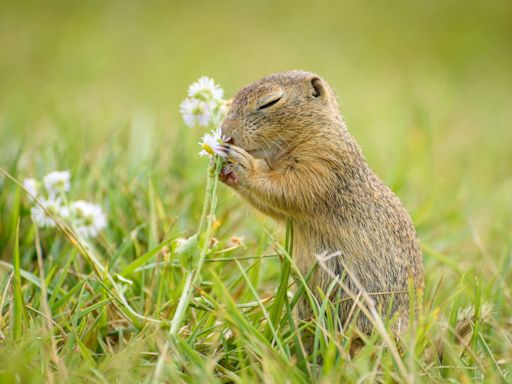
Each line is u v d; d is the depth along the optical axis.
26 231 10.85
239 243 9.35
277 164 9.81
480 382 7.55
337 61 30.38
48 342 7.71
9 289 8.84
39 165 12.14
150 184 10.99
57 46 29.20
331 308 9.11
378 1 38.72
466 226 13.75
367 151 17.88
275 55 30.38
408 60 32.41
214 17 35.75
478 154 20.00
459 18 36.91
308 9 37.34
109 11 34.78
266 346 7.36
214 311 8.12
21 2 33.91
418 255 10.14
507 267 11.01
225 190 12.49
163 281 9.17
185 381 7.23
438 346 8.06
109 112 20.89
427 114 17.98
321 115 9.85
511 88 29.69
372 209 9.76
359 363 7.28
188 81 26.33
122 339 8.48
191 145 15.14
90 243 10.27
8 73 26.09
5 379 6.69
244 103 9.70
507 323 9.86
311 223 9.66
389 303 9.12
